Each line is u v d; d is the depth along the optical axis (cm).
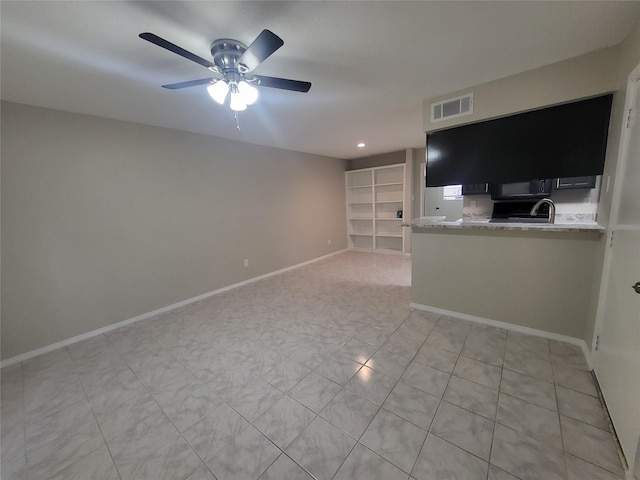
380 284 402
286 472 132
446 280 284
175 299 349
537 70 214
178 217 347
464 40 172
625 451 128
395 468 131
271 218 470
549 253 227
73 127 264
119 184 296
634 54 158
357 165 640
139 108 263
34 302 249
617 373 147
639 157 142
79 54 171
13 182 236
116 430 161
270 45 133
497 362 206
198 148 364
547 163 227
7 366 235
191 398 184
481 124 253
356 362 214
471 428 151
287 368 212
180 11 135
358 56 187
